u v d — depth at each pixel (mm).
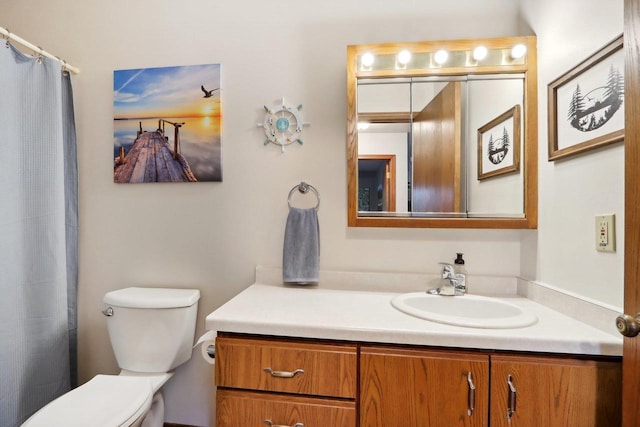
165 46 1590
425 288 1449
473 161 1387
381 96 1423
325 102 1514
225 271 1565
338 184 1511
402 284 1461
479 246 1445
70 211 1616
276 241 1541
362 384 954
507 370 893
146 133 1583
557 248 1153
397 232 1487
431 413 927
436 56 1381
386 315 1075
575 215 1058
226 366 1012
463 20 1448
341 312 1105
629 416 750
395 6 1477
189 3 1577
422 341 931
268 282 1527
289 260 1449
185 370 1549
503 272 1431
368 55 1405
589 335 896
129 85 1591
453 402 917
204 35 1568
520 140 1343
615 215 890
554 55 1190
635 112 723
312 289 1436
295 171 1530
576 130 1050
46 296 1433
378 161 1430
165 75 1570
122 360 1396
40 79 1430
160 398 1412
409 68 1398
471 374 909
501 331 927
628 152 742
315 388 975
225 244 1564
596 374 861
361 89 1433
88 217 1636
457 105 1389
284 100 1529
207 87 1550
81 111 1640
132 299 1389
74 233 1626
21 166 1379
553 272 1176
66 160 1602
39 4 1669
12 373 1337
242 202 1555
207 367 1541
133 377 1305
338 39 1505
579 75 1036
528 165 1309
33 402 1396
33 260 1409
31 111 1404
